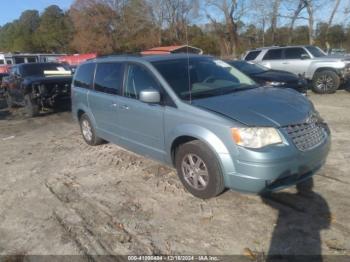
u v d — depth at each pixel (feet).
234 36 117.29
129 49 175.73
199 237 11.66
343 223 11.76
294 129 12.34
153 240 11.71
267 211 12.84
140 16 166.20
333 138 21.12
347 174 15.53
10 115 39.50
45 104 36.52
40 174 18.65
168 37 157.28
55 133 28.45
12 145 25.46
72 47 203.82
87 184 16.72
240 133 12.00
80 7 181.68
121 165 18.81
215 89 15.34
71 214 13.87
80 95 21.94
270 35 115.14
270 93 14.99
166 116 14.52
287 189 14.35
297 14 98.89
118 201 14.64
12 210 14.61
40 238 12.36
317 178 15.25
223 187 13.14
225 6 113.19
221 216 12.75
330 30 110.22
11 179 18.24
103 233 12.35
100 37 180.45
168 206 13.83
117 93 17.98
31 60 105.81
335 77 40.73
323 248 10.61
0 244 12.17
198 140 13.48
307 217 12.27
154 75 15.53
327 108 31.35
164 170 17.47
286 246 10.84
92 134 22.16
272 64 45.98
